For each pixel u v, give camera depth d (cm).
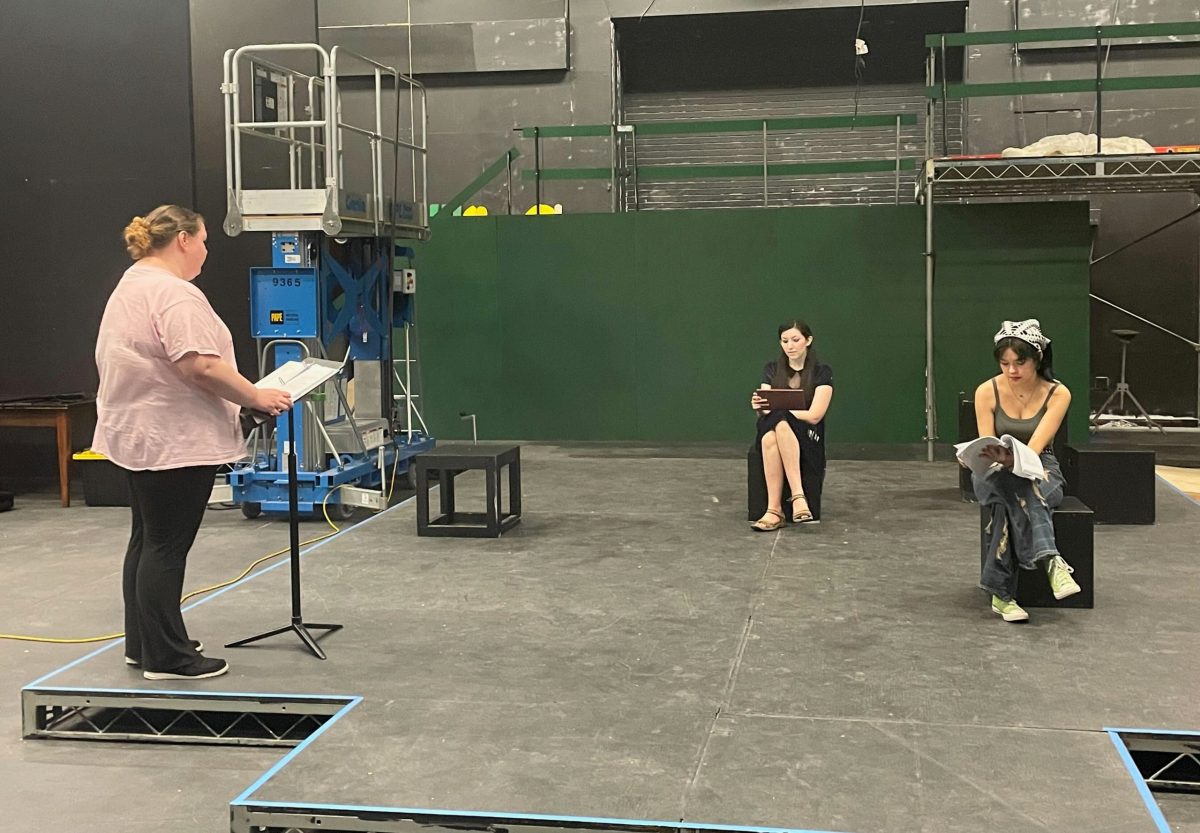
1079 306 1016
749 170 1173
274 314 770
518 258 1112
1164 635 462
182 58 960
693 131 1197
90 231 974
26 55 969
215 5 983
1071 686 402
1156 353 1237
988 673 418
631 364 1102
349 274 818
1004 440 466
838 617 497
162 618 419
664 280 1091
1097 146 917
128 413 407
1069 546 503
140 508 420
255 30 998
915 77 1380
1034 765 335
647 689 409
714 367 1090
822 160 1376
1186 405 1234
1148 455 679
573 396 1115
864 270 1054
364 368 990
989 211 1023
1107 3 1235
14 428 991
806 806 312
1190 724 364
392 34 1364
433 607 524
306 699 404
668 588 552
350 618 507
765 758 344
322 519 798
